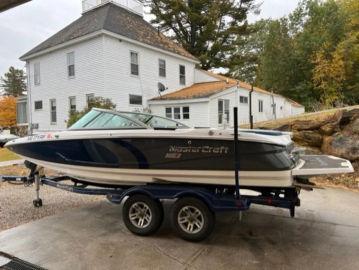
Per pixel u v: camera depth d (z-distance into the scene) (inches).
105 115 176.6
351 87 860.6
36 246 145.5
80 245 146.2
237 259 131.0
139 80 642.2
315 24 985.5
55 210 206.5
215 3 1035.9
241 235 158.4
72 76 627.5
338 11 948.0
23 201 229.0
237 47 1263.5
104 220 182.9
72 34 628.7
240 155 145.3
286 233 160.4
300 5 1019.3
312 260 129.1
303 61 963.3
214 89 643.5
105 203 221.6
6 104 1315.2
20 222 183.6
